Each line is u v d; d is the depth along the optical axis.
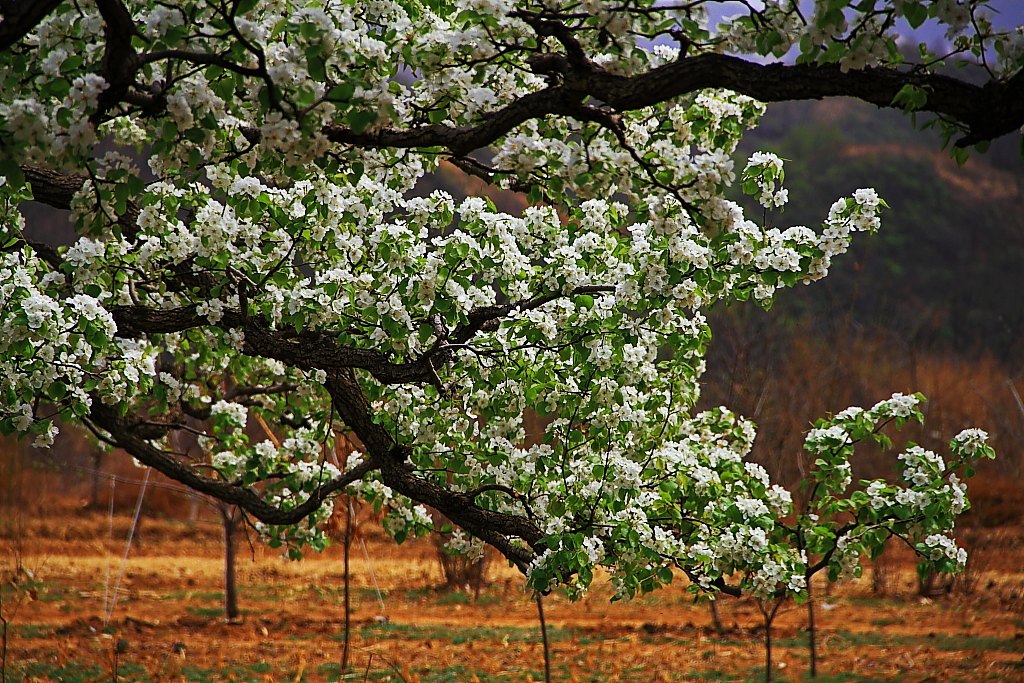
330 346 10.11
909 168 99.75
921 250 87.88
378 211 9.49
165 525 42.19
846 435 10.90
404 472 10.93
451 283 9.20
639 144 7.40
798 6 6.14
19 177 6.15
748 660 19.66
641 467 10.57
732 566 10.26
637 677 18.33
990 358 48.97
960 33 6.11
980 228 90.56
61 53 6.17
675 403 11.96
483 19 7.28
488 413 9.95
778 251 8.27
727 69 6.25
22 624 22.33
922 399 10.77
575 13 6.88
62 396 9.14
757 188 8.36
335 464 16.19
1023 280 81.31
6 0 6.28
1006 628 23.02
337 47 6.20
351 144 7.05
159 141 6.37
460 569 29.02
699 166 6.88
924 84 5.88
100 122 6.42
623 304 8.84
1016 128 6.10
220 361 13.69
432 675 18.47
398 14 8.12
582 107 6.78
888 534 10.78
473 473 10.63
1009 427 35.72
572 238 10.01
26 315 8.39
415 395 10.89
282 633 22.72
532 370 9.73
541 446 10.16
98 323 8.89
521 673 18.64
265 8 6.96
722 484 10.98
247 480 12.98
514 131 7.95
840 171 100.81
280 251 9.89
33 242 10.88
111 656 19.23
